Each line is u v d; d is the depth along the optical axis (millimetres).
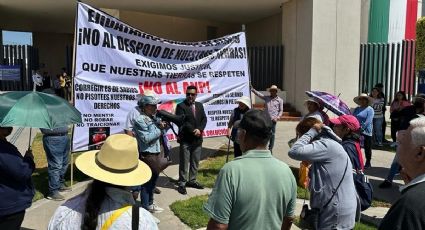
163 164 6375
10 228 4070
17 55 23562
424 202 1892
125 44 8336
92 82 7941
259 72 20609
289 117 17828
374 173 9406
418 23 18297
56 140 7109
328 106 6914
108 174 2502
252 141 2943
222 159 10500
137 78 8555
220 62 9891
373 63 19734
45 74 25656
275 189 2850
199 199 7266
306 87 18016
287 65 19547
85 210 2463
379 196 7781
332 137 4102
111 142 2572
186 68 9289
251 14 22766
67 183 8086
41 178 8383
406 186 2062
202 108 7895
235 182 2799
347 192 3963
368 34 21266
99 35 7965
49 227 2527
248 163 2865
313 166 4082
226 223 2799
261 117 2953
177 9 21484
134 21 22391
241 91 10258
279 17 22625
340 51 18234
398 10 21562
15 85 23156
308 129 4645
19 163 4000
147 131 6273
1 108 4398
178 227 6105
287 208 3010
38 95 4770
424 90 15328
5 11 22891
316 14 17609
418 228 1855
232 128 8812
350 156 4789
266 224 2818
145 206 6445
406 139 2195
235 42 10109
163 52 8938
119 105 8305
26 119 4402
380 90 12781
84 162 2582
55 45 32188
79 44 7754
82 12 7742
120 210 2461
